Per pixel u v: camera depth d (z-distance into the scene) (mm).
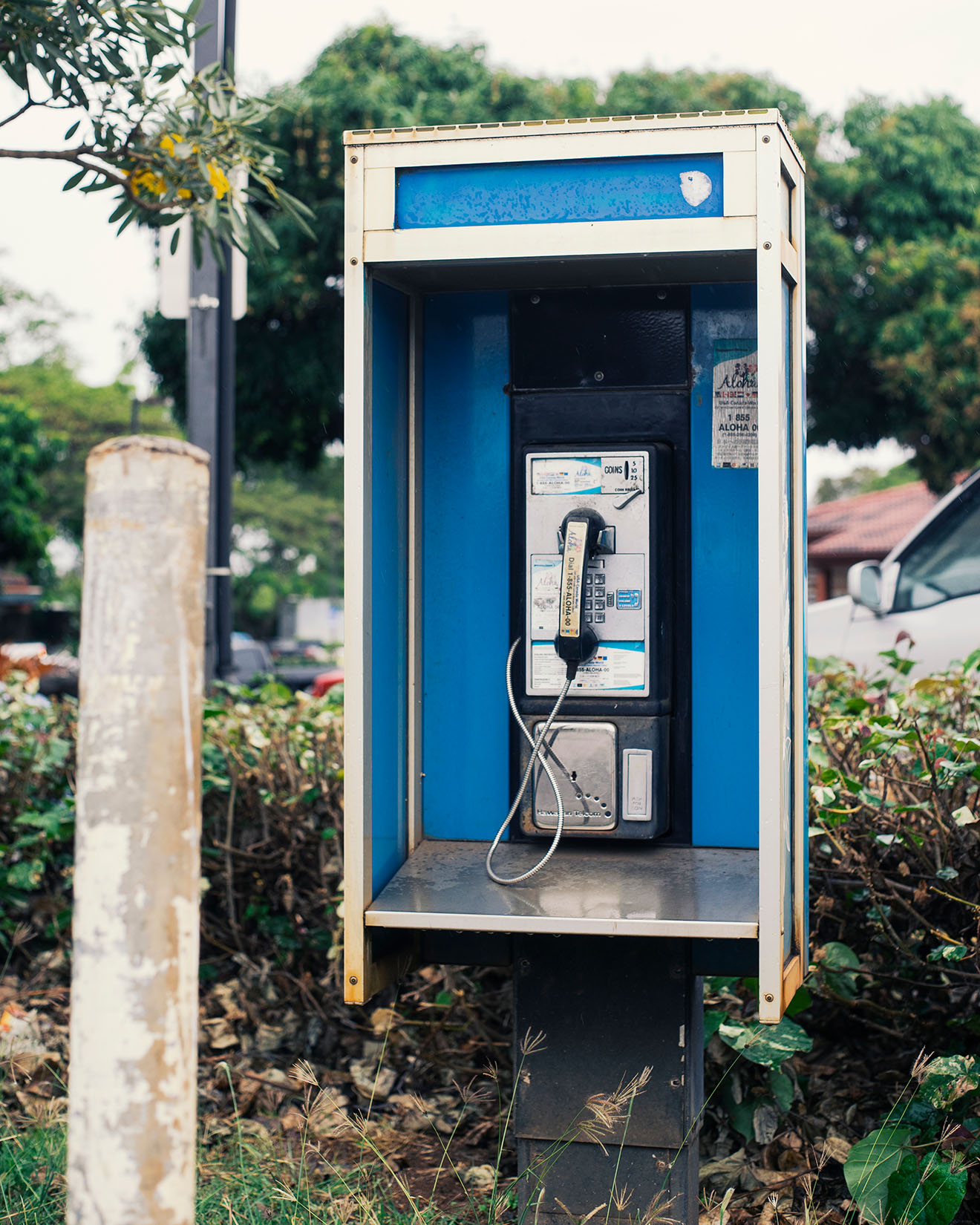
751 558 2797
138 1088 1441
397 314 2826
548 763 2734
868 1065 3316
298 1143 3238
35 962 4023
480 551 2949
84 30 2939
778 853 2285
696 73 12953
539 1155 2621
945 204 12797
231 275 5770
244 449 13102
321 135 11406
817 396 13297
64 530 38562
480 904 2494
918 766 3211
